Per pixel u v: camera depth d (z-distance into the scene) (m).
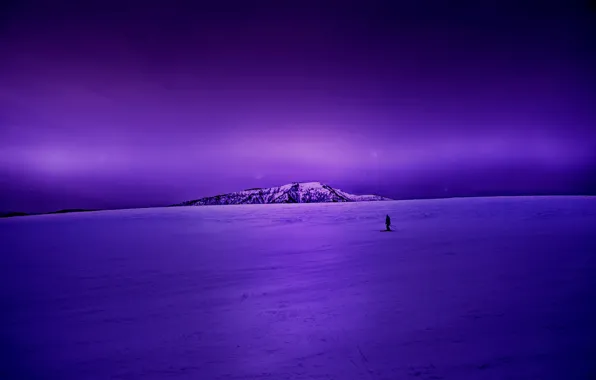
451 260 10.29
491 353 4.35
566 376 3.78
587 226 18.06
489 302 6.29
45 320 6.32
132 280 9.33
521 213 28.00
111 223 32.44
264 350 4.75
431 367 4.06
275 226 25.56
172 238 19.48
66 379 4.20
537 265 9.12
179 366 4.38
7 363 4.66
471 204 40.88
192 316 6.29
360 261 10.82
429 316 5.72
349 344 4.80
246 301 7.10
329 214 36.00
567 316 5.46
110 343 5.20
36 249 16.34
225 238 18.72
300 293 7.54
